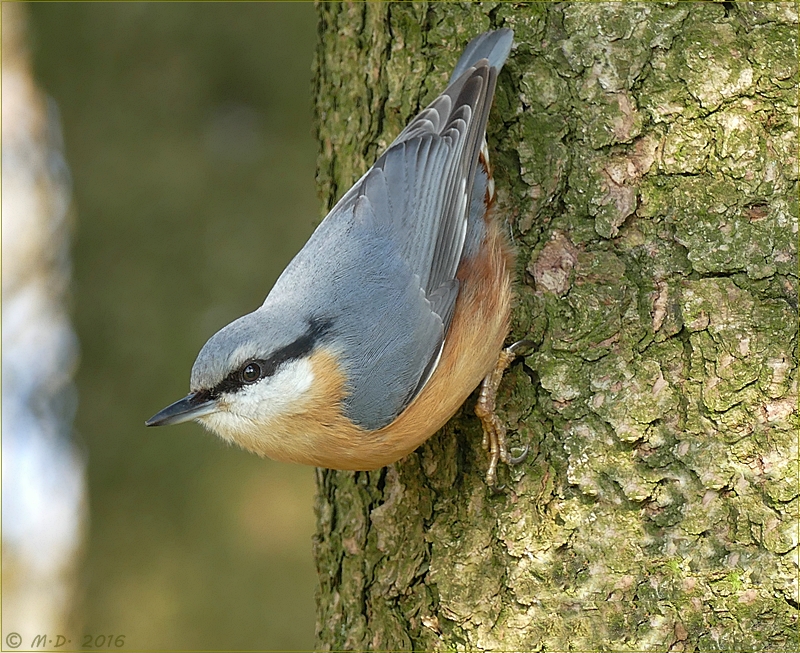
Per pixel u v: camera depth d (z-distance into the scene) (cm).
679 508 621
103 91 1334
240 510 1324
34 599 1429
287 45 1340
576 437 648
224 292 1304
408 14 737
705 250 627
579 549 639
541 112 677
